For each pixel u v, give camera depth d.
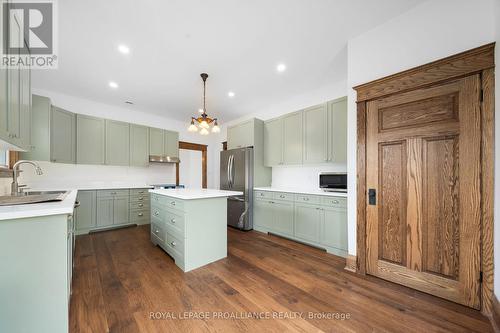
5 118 1.11
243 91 3.48
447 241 1.64
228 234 3.55
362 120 2.07
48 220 1.10
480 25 1.50
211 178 5.78
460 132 1.58
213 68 2.70
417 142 1.77
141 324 1.38
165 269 2.19
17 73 1.32
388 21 1.92
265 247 2.90
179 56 2.41
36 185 3.35
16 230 1.04
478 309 1.50
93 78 2.95
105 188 3.68
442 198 1.66
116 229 3.78
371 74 2.02
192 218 2.22
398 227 1.88
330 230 2.72
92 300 1.63
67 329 1.14
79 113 3.68
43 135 2.97
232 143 4.38
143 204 4.16
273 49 2.30
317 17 1.84
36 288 1.08
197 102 3.99
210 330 1.33
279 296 1.71
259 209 3.76
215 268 2.23
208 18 1.82
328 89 3.30
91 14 1.74
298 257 2.54
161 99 3.81
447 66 1.61
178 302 1.62
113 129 3.99
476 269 1.51
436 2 1.68
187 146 5.35
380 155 1.98
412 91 1.79
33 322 1.07
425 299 1.65
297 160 3.50
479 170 1.50
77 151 3.56
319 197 2.86
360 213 2.09
